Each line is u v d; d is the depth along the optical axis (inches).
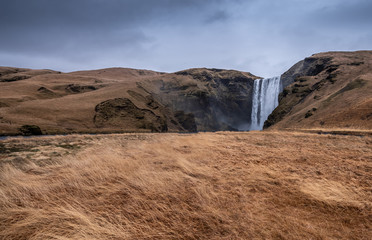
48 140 574.6
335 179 159.9
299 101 3558.1
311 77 3978.8
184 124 5017.2
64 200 113.3
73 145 465.7
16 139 593.9
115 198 118.8
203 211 101.0
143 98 4057.6
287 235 79.0
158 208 105.1
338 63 3814.0
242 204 107.9
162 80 6161.4
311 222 91.5
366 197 121.6
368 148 334.0
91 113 2797.7
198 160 224.4
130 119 3120.1
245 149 312.3
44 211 95.0
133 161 207.2
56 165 217.5
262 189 135.3
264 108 5989.2
